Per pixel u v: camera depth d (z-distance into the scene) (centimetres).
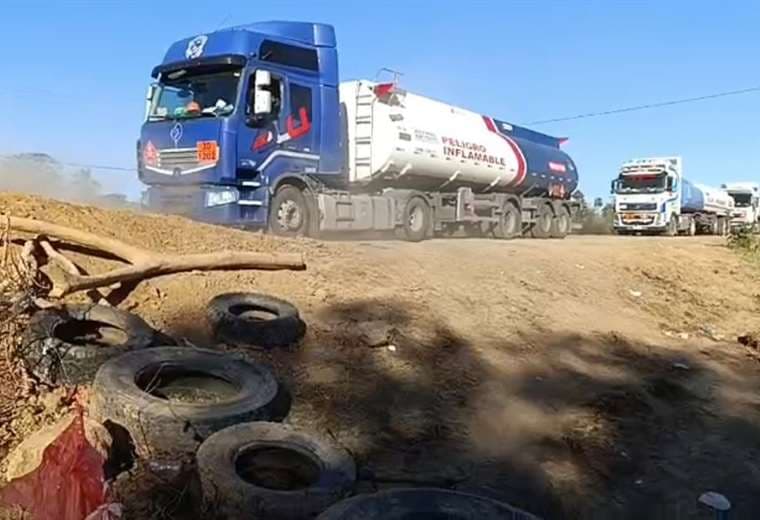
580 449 650
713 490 610
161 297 721
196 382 584
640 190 3156
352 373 691
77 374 556
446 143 1777
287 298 801
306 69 1320
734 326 1199
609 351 935
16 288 614
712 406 807
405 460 579
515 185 2147
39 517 404
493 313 940
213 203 1177
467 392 717
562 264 1312
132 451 491
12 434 480
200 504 453
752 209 4259
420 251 1175
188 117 1212
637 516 558
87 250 735
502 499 546
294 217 1311
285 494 453
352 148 1605
